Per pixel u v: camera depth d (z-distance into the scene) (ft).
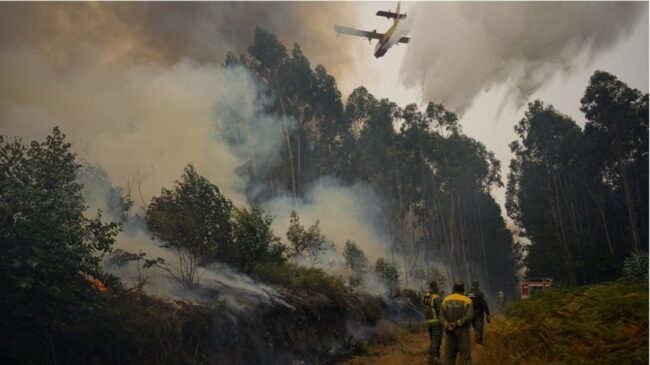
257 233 50.75
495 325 34.76
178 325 28.86
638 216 151.23
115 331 25.32
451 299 23.54
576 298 27.43
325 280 51.72
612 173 162.81
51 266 22.79
